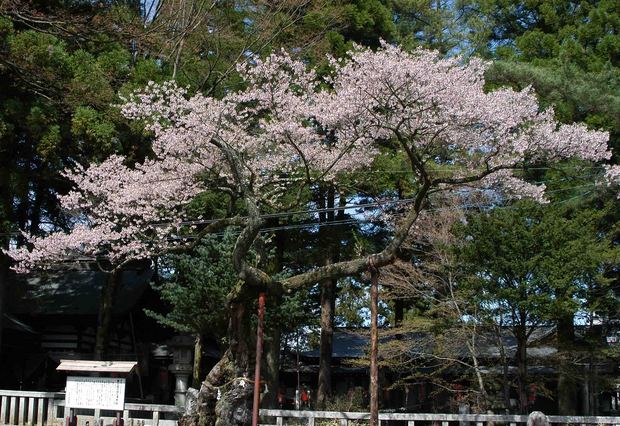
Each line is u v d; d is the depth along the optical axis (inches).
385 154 824.3
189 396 554.9
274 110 603.8
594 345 725.3
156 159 767.7
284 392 1189.1
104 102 754.8
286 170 636.1
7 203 772.6
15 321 961.5
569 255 655.8
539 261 661.3
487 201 733.3
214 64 870.4
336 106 544.1
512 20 1057.5
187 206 705.6
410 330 761.6
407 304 1068.5
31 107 740.0
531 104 565.6
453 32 1066.7
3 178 754.2
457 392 817.5
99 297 1013.2
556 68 840.9
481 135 547.8
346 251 924.6
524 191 596.1
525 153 561.6
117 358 1011.9
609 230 802.8
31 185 881.5
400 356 786.2
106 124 743.1
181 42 853.2
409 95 507.5
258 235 561.9
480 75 645.3
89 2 806.5
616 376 808.9
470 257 693.3
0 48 719.1
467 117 515.5
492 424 572.7
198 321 687.7
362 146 610.2
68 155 803.4
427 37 1064.2
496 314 688.4
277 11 930.7
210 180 610.9
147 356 1057.5
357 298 1075.9
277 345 860.0
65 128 759.1
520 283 665.6
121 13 800.9
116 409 539.5
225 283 670.5
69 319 986.7
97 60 806.5
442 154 686.5
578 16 972.6
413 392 1086.4
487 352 787.4
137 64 826.2
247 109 613.3
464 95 512.7
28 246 938.7
